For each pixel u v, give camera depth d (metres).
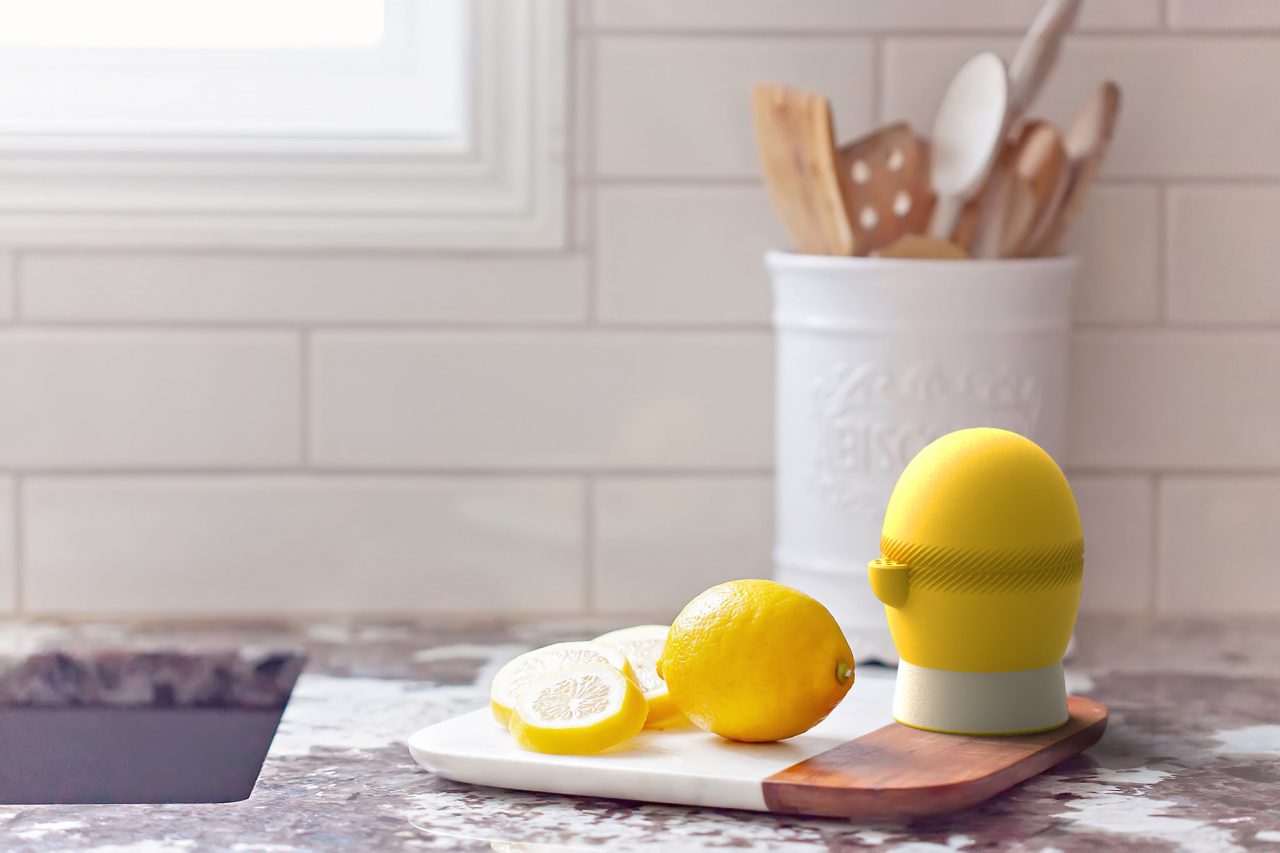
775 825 0.70
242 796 1.04
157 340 1.15
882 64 1.13
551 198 1.13
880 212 1.00
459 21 1.14
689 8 1.13
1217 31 1.13
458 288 1.15
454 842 0.68
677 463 1.16
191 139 1.14
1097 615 1.16
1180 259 1.14
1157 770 0.78
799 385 1.00
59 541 1.16
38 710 1.05
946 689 0.78
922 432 0.96
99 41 1.26
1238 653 1.04
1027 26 1.13
